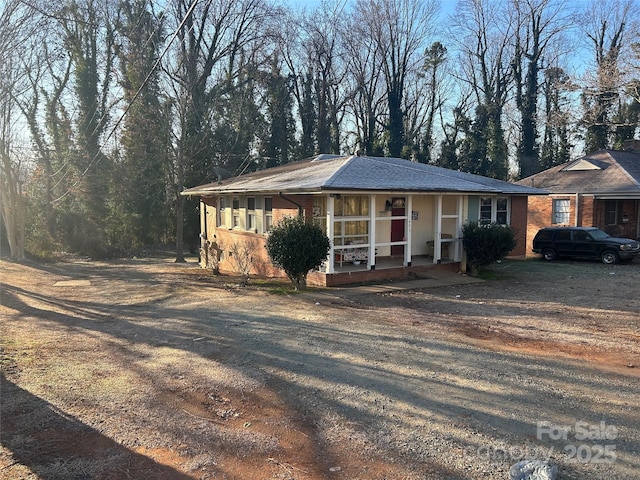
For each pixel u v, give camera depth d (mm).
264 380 5594
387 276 13570
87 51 30703
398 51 40656
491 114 40594
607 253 17141
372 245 13234
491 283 13023
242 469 3619
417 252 16250
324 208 13688
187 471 3584
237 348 7016
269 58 34969
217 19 31469
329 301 10703
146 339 7672
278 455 3832
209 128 27844
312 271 13258
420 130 44844
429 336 7527
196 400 4984
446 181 14797
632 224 24297
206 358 6516
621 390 5180
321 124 39656
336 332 7867
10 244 22594
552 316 8984
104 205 30391
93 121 30328
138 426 4344
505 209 18000
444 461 3719
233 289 13422
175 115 26375
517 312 9367
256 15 33438
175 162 27938
